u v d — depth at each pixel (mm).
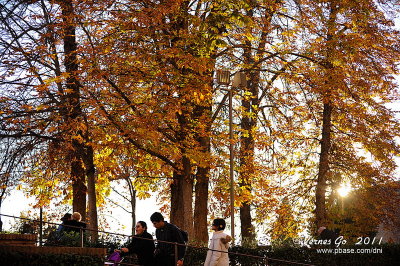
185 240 13602
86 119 22141
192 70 22953
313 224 30656
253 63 27812
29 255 10859
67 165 24500
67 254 11195
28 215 31656
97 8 22578
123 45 21891
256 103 30297
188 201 24328
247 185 28109
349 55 25797
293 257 19297
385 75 28203
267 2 26094
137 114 21688
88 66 21766
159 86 22094
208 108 25844
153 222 13367
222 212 29938
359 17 26312
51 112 22625
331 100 27250
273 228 30844
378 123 29484
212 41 20781
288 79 27078
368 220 31000
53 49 23094
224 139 25578
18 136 22578
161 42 22203
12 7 22562
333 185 30891
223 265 14266
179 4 21953
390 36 28406
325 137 30000
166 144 22922
